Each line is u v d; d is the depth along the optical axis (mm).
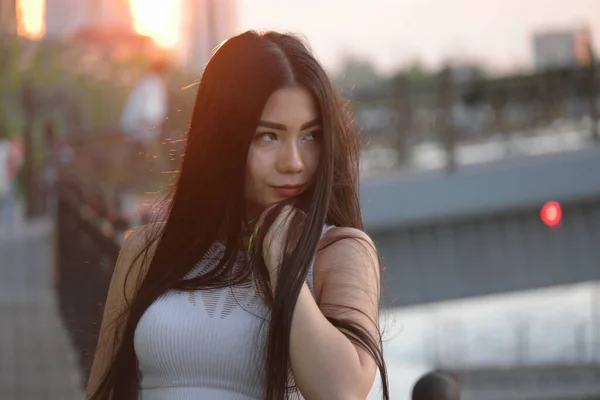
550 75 15391
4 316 11688
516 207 14891
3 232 16156
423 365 32844
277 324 2492
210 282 2707
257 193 2736
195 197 2783
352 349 2469
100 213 7820
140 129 11008
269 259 2574
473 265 15070
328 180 2643
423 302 15156
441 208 14734
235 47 2711
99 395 2842
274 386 2549
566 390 27203
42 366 9211
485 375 28250
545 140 15273
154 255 2803
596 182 14836
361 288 2621
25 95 19234
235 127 2684
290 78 2654
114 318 2945
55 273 12836
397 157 15266
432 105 15266
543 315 40062
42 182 17672
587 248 15148
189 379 2656
